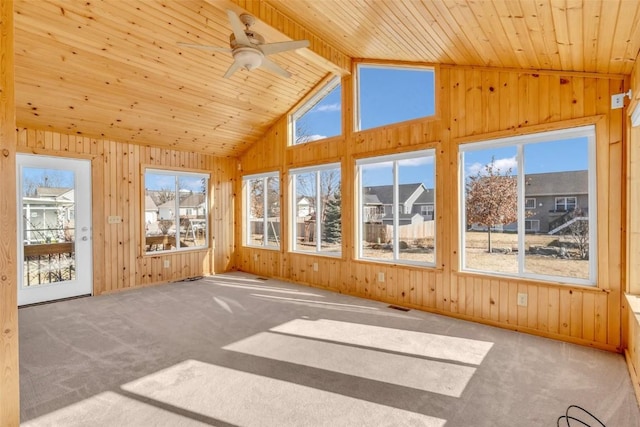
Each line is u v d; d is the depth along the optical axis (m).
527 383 2.30
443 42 3.17
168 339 3.09
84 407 2.02
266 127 5.89
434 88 3.94
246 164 6.45
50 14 2.96
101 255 4.87
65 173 4.59
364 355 2.75
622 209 2.78
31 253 4.30
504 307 3.40
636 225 2.68
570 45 2.49
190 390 2.21
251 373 2.44
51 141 4.43
